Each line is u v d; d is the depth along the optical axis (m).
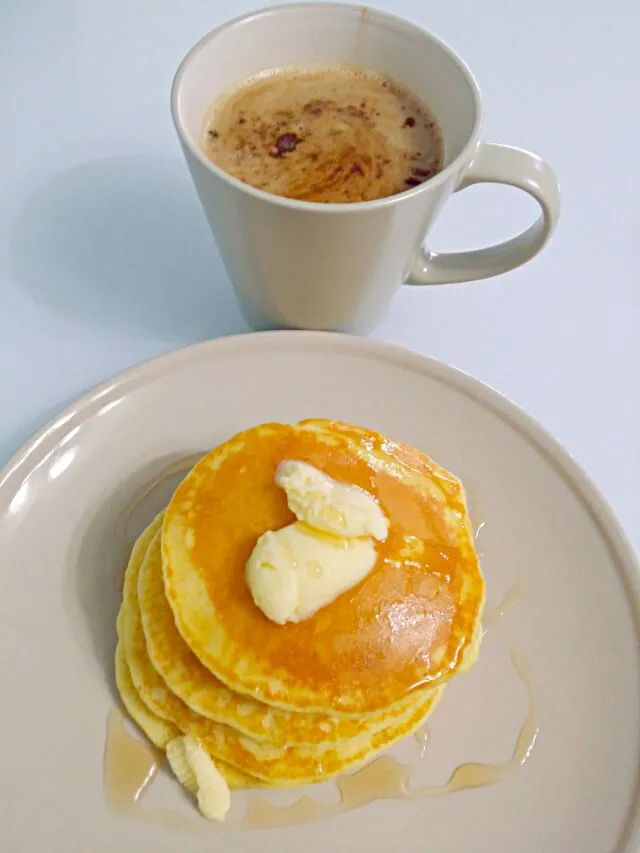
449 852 0.18
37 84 0.32
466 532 0.21
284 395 0.24
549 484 0.23
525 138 0.32
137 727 0.19
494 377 0.26
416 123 0.23
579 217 0.30
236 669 0.18
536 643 0.21
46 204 0.29
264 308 0.25
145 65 0.33
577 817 0.18
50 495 0.21
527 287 0.28
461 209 0.30
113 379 0.23
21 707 0.19
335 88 0.24
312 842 0.18
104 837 0.18
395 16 0.23
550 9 0.38
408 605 0.19
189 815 0.18
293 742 0.18
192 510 0.20
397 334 0.27
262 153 0.22
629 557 0.21
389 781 0.19
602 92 0.34
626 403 0.26
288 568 0.18
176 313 0.27
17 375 0.25
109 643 0.20
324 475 0.20
